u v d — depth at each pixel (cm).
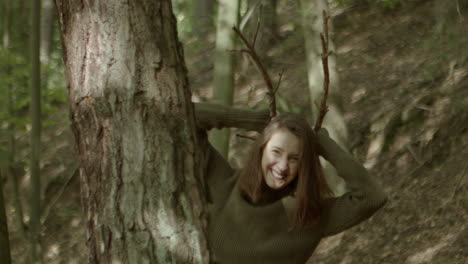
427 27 953
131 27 180
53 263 949
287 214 240
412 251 689
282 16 1081
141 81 179
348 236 741
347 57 966
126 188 177
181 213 179
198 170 186
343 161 238
